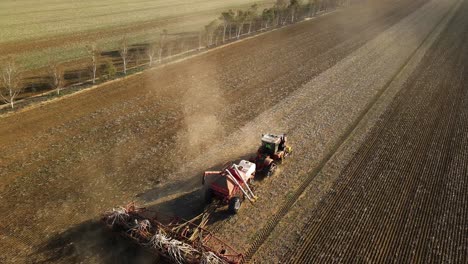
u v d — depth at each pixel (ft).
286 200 53.57
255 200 52.70
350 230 47.85
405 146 70.28
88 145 66.69
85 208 50.39
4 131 70.18
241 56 125.70
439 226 49.21
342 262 42.60
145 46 133.39
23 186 54.44
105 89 93.20
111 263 41.27
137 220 43.91
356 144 70.64
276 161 62.64
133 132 72.13
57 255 42.27
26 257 41.83
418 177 60.23
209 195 49.90
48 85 94.12
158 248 40.34
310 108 86.28
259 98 90.99
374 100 92.12
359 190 56.39
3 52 117.70
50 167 59.52
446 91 99.04
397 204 53.36
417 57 129.59
